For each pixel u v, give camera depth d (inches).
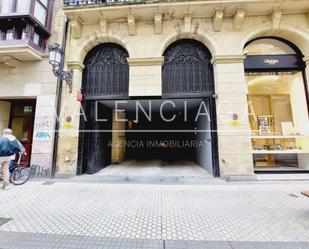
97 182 218.2
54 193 179.3
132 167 322.7
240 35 243.0
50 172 240.7
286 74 255.8
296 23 239.0
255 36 248.8
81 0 251.9
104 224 117.3
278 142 247.3
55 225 115.8
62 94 255.0
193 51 261.1
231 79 236.8
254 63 250.4
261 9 237.5
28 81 260.8
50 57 228.8
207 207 143.8
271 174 231.6
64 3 250.1
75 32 257.4
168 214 131.7
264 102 255.3
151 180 224.5
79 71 260.4
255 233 105.7
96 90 264.2
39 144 247.0
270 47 256.5
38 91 257.4
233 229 110.6
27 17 240.7
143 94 245.1
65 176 237.9
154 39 252.1
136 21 257.4
